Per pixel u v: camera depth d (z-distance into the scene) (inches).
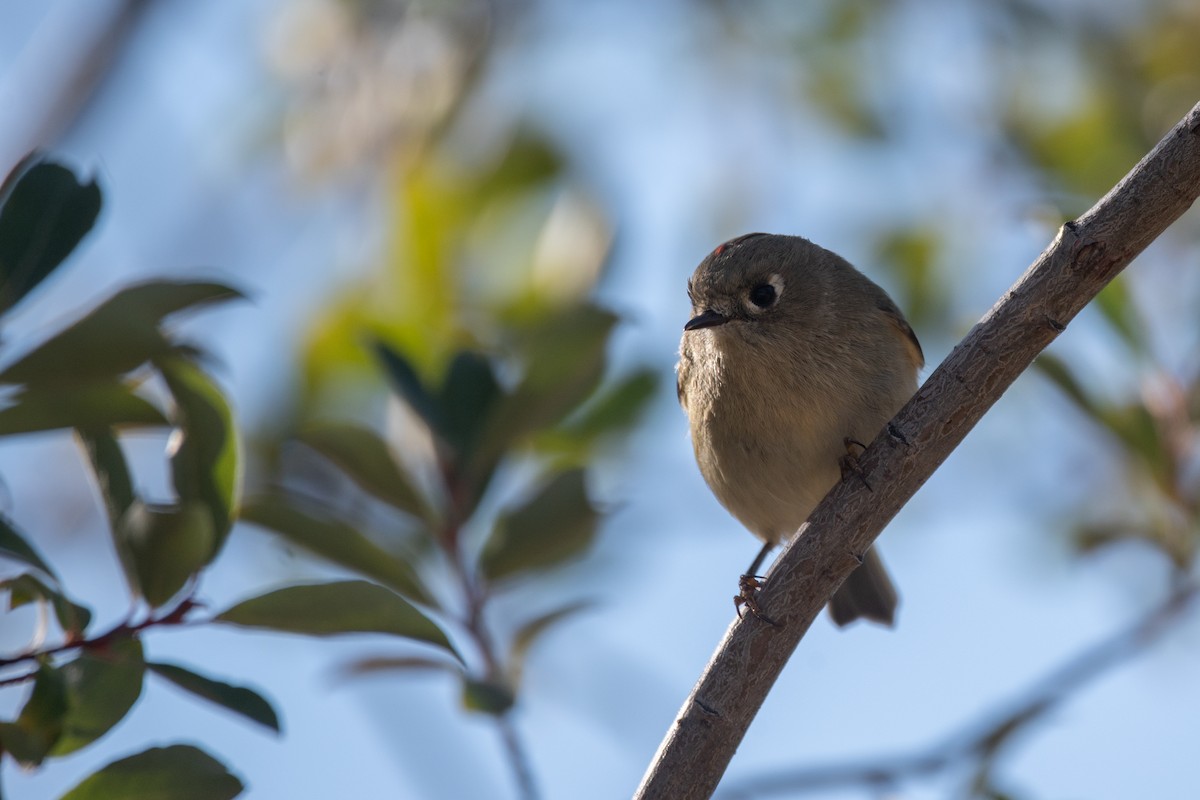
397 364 308.0
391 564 283.1
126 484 231.9
